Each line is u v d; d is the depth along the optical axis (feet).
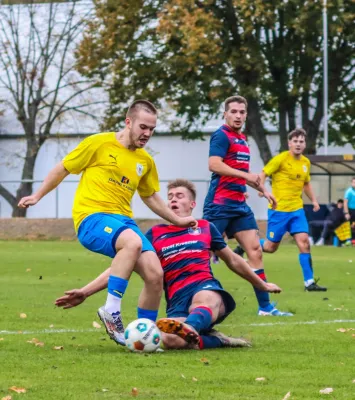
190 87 198.80
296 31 190.90
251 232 59.21
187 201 45.73
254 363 38.14
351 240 163.22
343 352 41.70
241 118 58.80
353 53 209.15
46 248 148.56
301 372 36.17
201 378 34.35
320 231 168.86
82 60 205.05
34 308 60.49
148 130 43.52
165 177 262.67
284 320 55.72
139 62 207.10
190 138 219.20
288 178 77.25
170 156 262.47
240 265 45.37
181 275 44.01
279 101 208.44
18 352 40.45
